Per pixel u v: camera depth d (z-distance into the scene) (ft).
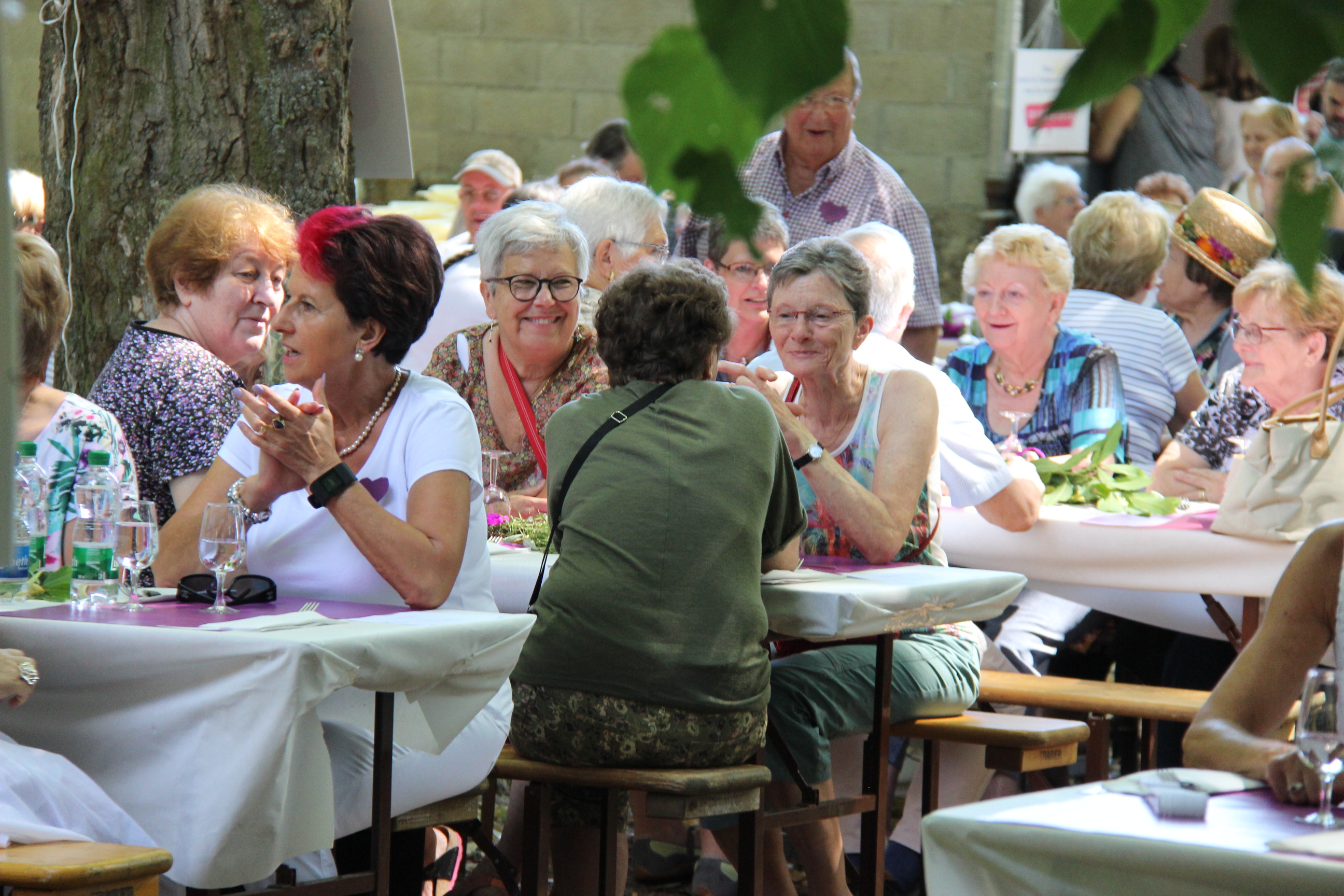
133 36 25.49
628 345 19.61
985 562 26.91
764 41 3.37
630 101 3.48
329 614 16.14
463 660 15.53
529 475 25.53
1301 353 27.84
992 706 26.32
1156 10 3.67
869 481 22.50
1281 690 13.33
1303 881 8.77
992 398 32.14
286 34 25.59
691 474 18.61
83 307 26.03
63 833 12.60
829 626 18.81
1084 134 44.91
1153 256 34.99
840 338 22.06
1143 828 9.77
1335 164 4.29
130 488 18.83
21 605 16.31
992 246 31.40
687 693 18.06
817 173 38.81
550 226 24.79
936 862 10.14
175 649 14.05
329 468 16.84
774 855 20.61
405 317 17.93
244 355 21.81
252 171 25.63
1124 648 30.17
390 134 27.81
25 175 31.40
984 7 53.67
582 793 19.44
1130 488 27.99
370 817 15.87
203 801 13.79
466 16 57.36
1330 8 3.30
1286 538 23.91
